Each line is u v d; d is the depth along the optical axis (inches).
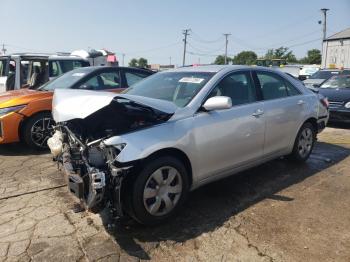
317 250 131.6
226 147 168.9
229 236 141.3
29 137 258.7
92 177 130.4
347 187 191.3
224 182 197.8
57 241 136.7
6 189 187.2
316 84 448.1
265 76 202.5
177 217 156.9
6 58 413.1
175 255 129.0
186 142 151.7
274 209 164.6
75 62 419.8
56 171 215.5
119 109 147.9
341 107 363.3
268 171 215.9
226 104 154.9
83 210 161.3
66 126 161.2
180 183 152.6
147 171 140.5
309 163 232.5
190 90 170.9
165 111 147.3
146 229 146.5
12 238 139.0
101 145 136.9
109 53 563.2
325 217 156.7
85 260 125.3
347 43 1667.1
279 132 201.3
